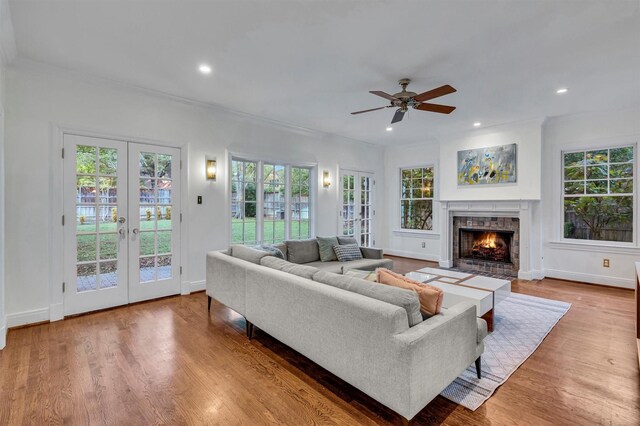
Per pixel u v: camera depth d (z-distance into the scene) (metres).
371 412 1.97
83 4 2.27
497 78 3.53
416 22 2.49
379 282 2.32
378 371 1.79
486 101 4.30
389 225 7.70
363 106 4.56
